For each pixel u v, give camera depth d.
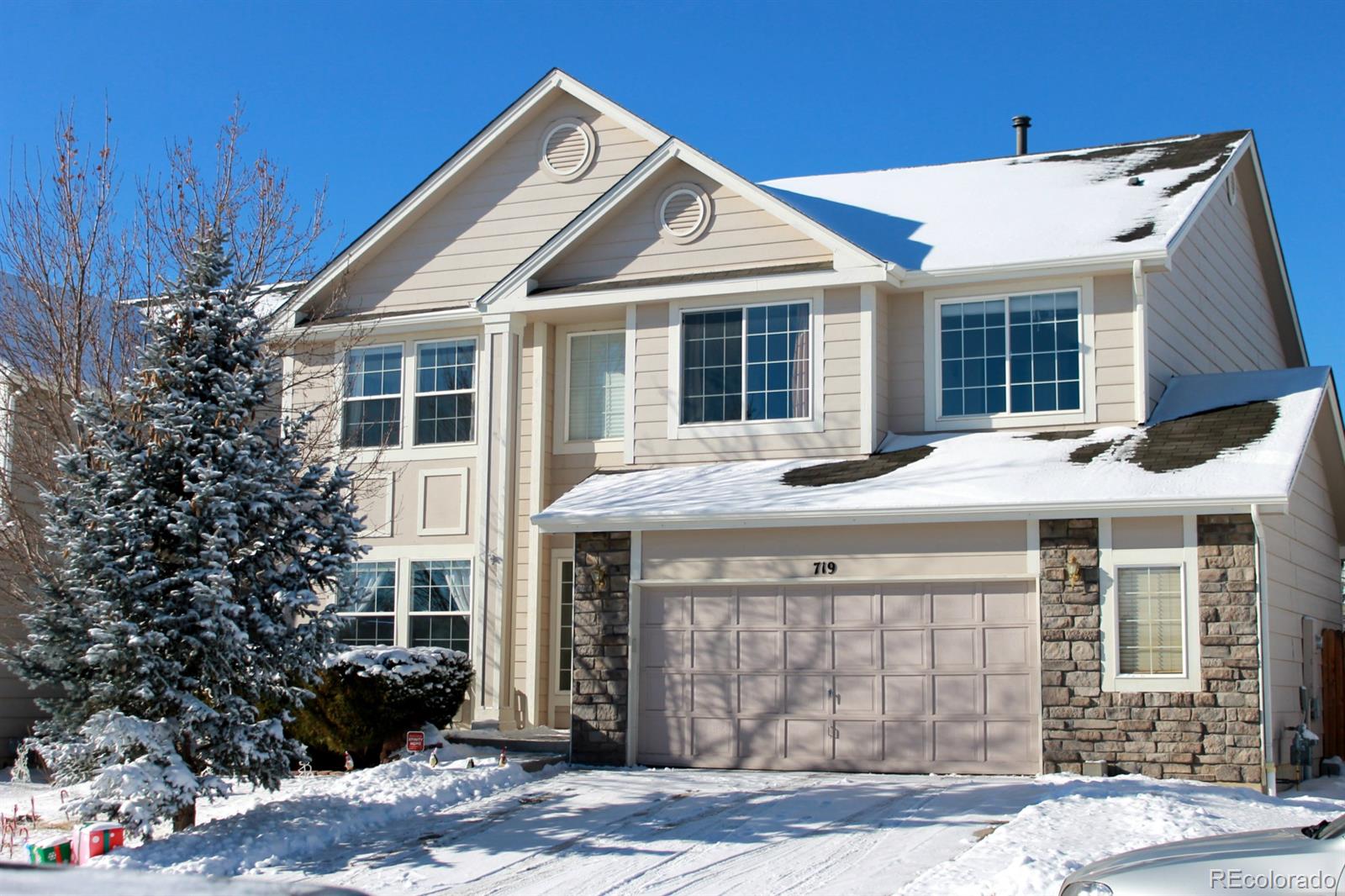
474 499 21.78
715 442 19.77
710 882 11.24
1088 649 15.82
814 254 19.77
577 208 22.41
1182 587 15.55
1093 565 15.93
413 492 22.23
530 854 12.49
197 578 13.18
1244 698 15.14
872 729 16.77
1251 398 18.22
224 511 13.30
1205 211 21.50
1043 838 11.55
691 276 20.33
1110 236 19.03
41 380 18.03
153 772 12.65
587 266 21.22
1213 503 15.24
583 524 18.03
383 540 22.30
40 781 18.94
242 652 13.38
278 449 14.24
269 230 19.80
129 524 13.13
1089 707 15.74
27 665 13.30
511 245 22.66
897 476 17.58
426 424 22.36
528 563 21.23
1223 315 22.42
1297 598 17.39
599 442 21.34
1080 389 18.69
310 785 15.55
